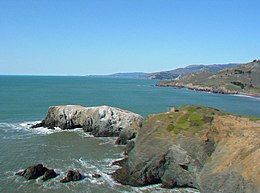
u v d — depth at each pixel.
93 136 77.38
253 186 38.03
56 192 44.78
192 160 47.97
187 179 48.53
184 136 50.31
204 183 43.91
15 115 104.31
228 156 44.28
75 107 86.12
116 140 72.25
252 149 42.47
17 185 46.53
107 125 77.94
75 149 65.94
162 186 48.62
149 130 54.38
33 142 70.44
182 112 56.69
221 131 49.38
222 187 41.56
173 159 49.62
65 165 55.59
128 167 51.53
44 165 55.12
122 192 45.78
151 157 50.59
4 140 71.38
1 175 49.88
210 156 47.25
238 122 50.50
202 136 49.25
